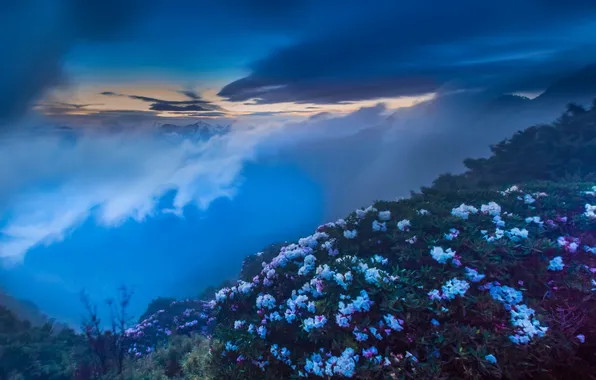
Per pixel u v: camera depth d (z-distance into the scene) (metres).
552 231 4.22
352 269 3.93
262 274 4.89
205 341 6.91
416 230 4.29
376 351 3.19
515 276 3.66
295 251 4.86
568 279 3.55
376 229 4.50
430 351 3.11
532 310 3.28
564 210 4.50
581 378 2.96
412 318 3.29
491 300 3.30
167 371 6.76
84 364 7.27
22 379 7.25
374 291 3.54
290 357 3.63
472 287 3.54
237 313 4.64
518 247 3.88
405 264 3.92
